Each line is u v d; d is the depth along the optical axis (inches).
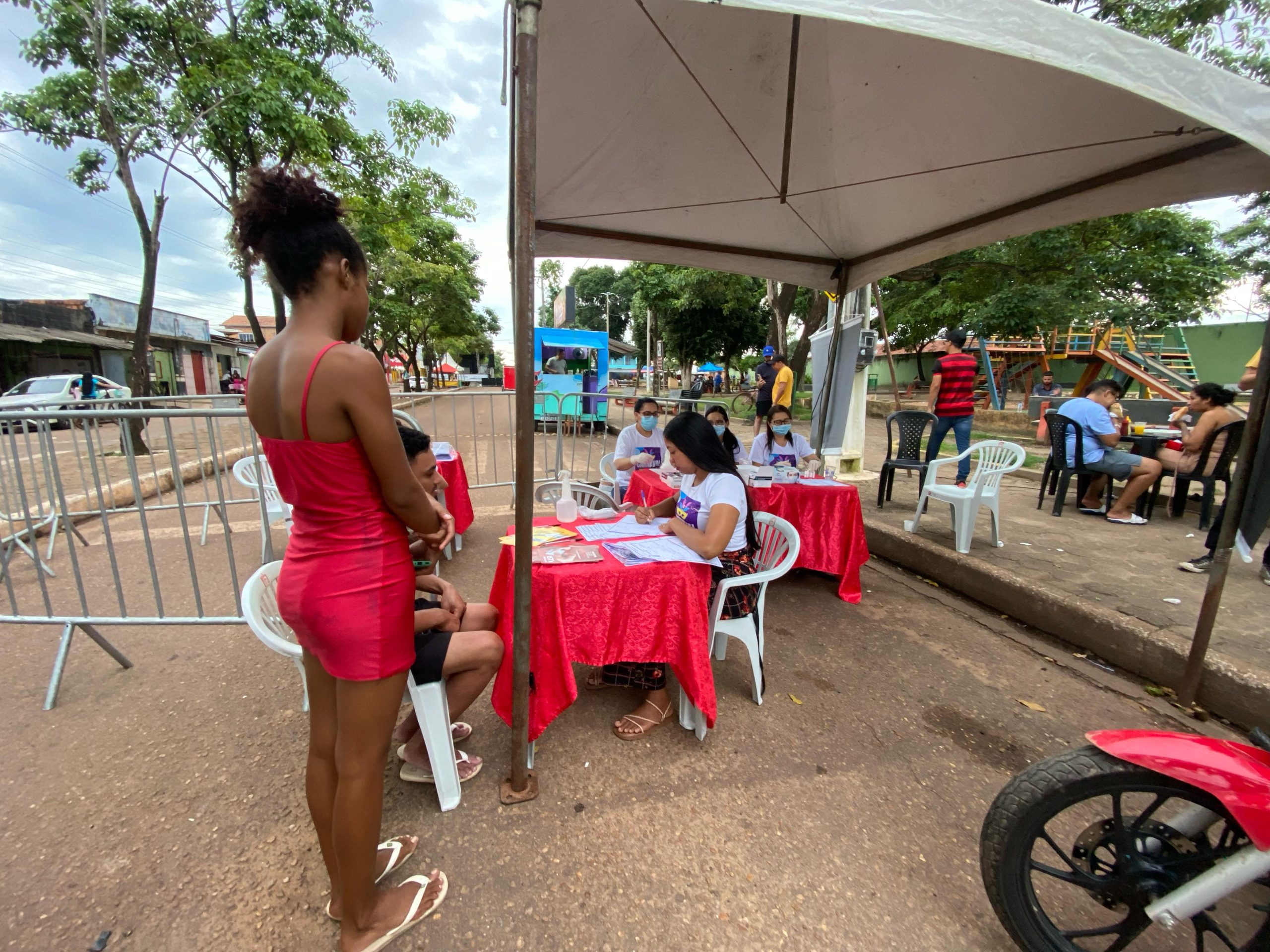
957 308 491.8
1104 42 64.0
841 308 212.5
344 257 51.0
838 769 92.0
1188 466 215.6
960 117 117.8
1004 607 154.4
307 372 47.1
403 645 56.6
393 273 708.0
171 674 115.2
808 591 168.1
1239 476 99.1
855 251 196.7
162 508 109.4
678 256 190.7
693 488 107.8
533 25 61.2
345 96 342.0
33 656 121.2
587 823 79.4
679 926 65.0
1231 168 108.8
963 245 166.2
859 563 159.2
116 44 299.7
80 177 326.0
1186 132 107.5
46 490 241.9
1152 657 120.2
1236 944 65.2
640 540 100.7
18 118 295.9
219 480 110.1
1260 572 159.6
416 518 55.9
